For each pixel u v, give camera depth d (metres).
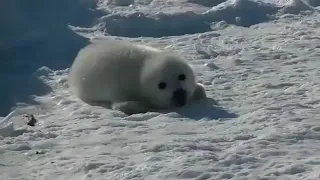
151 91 12.38
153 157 9.66
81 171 9.31
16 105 13.18
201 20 21.39
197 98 12.98
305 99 12.81
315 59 16.36
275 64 16.03
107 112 12.38
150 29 20.67
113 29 20.44
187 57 17.12
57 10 20.14
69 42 18.28
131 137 10.77
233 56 17.11
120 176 8.95
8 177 9.22
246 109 12.35
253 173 8.88
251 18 21.69
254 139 10.33
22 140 10.88
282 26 20.64
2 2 18.69
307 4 23.05
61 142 10.71
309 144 10.12
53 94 13.91
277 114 11.73
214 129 11.10
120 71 12.70
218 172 8.94
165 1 23.92
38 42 18.03
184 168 9.09
